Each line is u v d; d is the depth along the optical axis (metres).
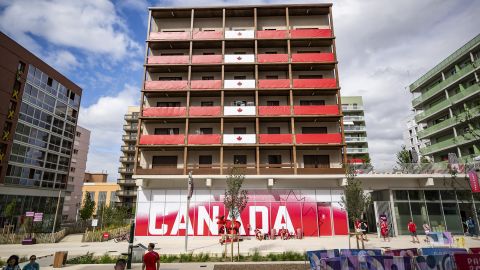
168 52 32.56
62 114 50.47
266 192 27.14
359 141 78.25
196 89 29.52
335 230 26.44
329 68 31.39
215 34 31.20
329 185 27.33
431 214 26.59
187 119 28.75
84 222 41.78
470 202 26.75
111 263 15.76
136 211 27.06
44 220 42.88
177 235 26.45
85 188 87.12
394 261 9.96
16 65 40.47
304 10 32.16
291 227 26.41
